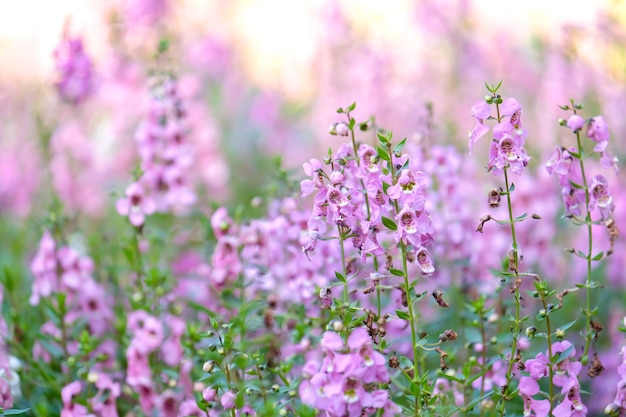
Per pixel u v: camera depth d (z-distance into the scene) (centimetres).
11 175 1164
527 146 1105
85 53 998
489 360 603
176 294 772
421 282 746
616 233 521
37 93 1316
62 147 1123
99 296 736
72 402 609
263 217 804
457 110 1187
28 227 1042
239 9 1490
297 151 1312
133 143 1127
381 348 516
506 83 1269
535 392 527
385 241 650
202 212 841
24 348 696
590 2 1092
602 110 1030
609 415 588
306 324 614
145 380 639
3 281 744
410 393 545
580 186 520
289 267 670
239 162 1304
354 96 1204
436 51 1260
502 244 813
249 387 533
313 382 482
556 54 1106
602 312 859
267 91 1366
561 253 887
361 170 511
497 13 1335
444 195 744
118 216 1094
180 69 1269
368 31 1307
